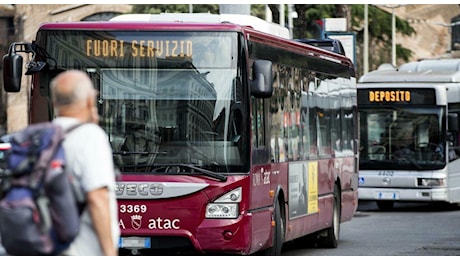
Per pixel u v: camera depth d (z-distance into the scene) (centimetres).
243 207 1588
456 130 3362
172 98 1606
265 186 1683
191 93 1609
